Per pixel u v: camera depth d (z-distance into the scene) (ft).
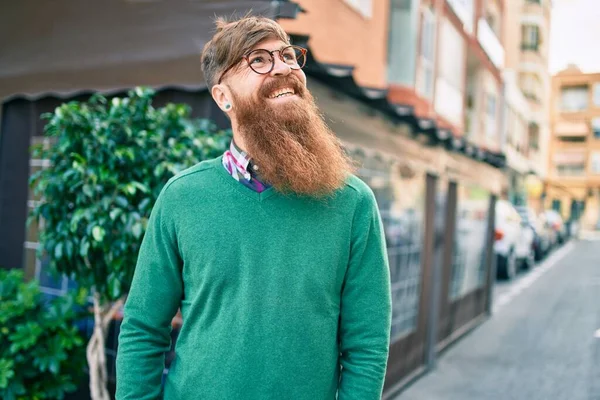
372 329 4.47
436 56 32.07
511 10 96.07
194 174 4.63
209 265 4.31
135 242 8.12
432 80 32.07
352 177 4.67
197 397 4.33
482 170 24.29
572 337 22.81
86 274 8.82
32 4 12.26
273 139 4.28
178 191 4.56
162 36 10.48
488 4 48.80
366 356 4.44
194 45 10.10
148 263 4.67
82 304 10.63
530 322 25.70
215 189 4.46
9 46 12.49
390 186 14.56
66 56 11.63
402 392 15.42
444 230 19.92
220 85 4.69
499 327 24.54
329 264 4.32
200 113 10.25
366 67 23.59
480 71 45.83
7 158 12.79
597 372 17.97
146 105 8.82
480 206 25.67
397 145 13.91
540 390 16.11
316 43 18.52
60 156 8.73
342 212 4.43
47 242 8.57
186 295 4.61
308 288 4.25
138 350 4.64
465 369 17.98
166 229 4.59
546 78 111.75
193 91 10.30
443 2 33.73
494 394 15.65
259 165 4.32
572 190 141.49
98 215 8.08
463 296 23.09
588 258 58.29
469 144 20.27
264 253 4.26
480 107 45.96
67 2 11.73
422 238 17.10
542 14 97.09
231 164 4.53
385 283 4.59
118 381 4.67
